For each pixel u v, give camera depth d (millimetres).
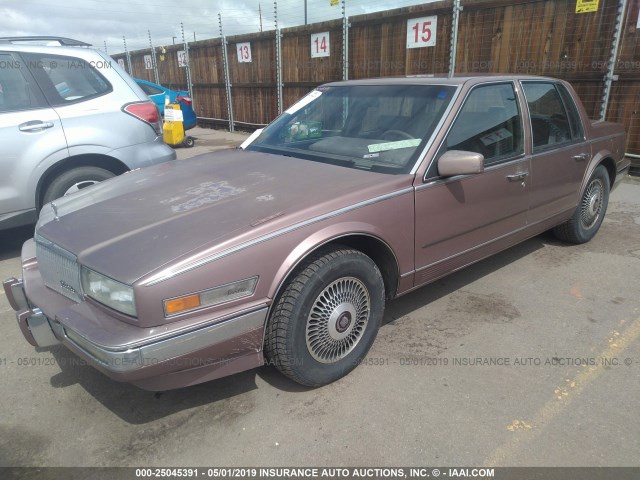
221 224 2395
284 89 12219
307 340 2547
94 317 2246
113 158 4809
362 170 3047
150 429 2465
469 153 2885
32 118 4402
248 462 2244
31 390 2783
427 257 3094
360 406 2590
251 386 2781
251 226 2348
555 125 4090
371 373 2863
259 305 2322
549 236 5062
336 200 2604
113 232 2471
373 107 3523
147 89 12133
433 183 2986
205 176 3145
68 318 2281
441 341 3184
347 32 10055
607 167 4984
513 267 4336
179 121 11086
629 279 4074
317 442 2350
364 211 2670
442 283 4035
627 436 2354
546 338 3203
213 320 2197
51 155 4477
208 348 2221
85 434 2439
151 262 2160
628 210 6016
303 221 2453
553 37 7352
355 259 2629
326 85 4094
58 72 4617
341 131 3553
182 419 2529
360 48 9953
